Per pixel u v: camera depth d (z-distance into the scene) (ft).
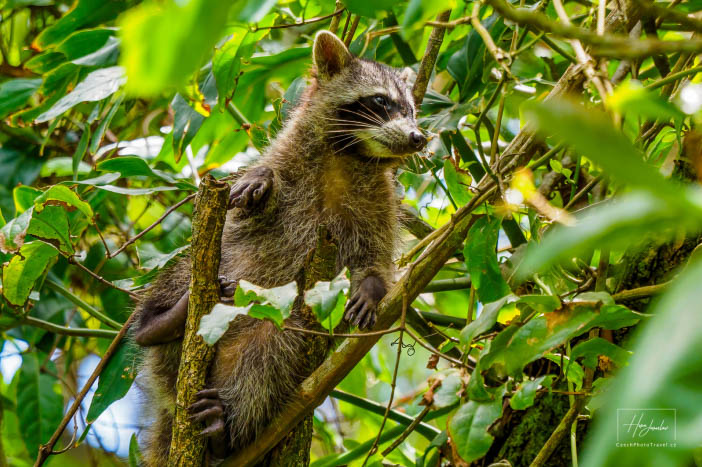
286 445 22.38
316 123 28.91
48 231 22.68
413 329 27.63
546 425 23.61
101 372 26.96
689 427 7.19
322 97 29.40
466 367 19.93
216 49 25.95
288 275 27.35
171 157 33.06
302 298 24.84
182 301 24.43
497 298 21.26
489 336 22.38
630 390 7.16
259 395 24.82
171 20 8.15
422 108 30.68
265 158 28.96
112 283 26.94
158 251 31.73
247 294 17.33
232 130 32.65
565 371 19.19
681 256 21.53
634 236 7.84
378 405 27.32
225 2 8.18
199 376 20.80
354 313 22.72
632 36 24.53
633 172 7.16
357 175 28.48
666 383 6.82
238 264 27.45
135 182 35.53
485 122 29.37
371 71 29.60
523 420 24.13
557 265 20.88
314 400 21.11
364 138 28.07
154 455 26.48
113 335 28.37
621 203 8.14
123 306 33.09
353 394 30.25
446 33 31.40
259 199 25.55
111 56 28.55
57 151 35.37
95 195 29.40
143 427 27.86
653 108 9.07
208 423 21.58
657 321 7.22
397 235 29.01
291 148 28.78
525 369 25.05
